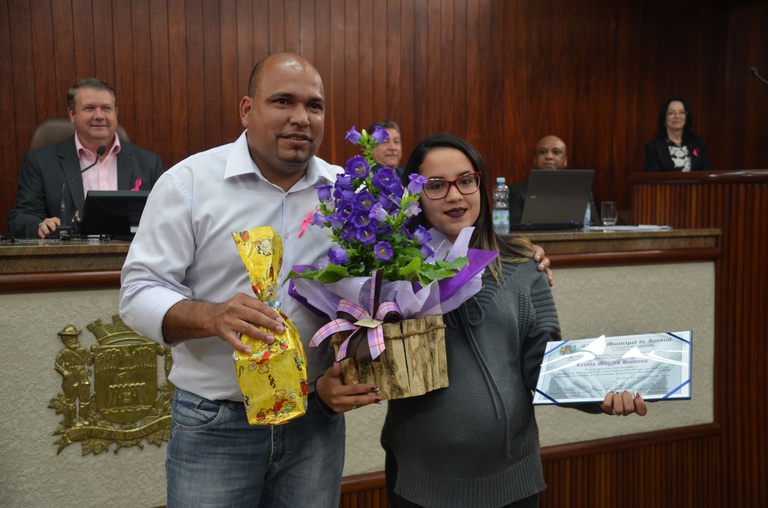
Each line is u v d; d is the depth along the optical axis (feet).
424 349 4.77
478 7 19.12
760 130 22.02
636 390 4.78
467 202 5.23
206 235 5.18
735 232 10.66
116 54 15.66
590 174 12.19
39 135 12.58
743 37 21.95
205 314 4.70
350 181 4.61
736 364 10.69
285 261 5.30
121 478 7.64
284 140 5.01
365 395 4.74
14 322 7.14
